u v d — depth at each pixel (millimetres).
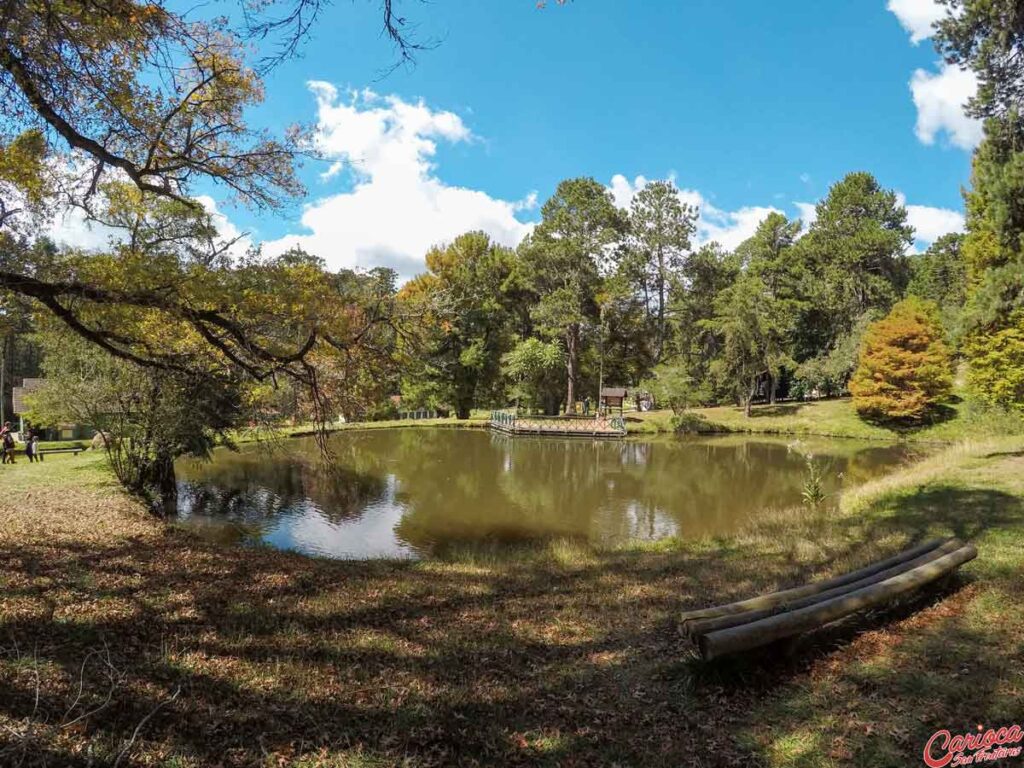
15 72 6629
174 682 4852
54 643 5469
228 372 11898
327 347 10828
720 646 4613
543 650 5828
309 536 14078
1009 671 4855
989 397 27625
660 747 4113
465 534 14562
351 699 4723
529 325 53031
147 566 8508
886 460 26797
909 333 35750
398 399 46469
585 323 46844
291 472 23172
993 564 7645
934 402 35656
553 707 4672
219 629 6168
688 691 4852
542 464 26594
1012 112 12867
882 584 5785
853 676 4926
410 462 26812
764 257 50312
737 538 11453
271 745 4062
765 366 42844
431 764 3908
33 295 7863
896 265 48906
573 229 46938
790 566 8812
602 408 44812
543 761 3961
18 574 7543
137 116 8344
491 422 42656
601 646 5918
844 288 47031
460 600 7508
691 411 42344
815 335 48719
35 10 6316
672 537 12711
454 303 12453
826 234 49281
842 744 4039
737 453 30406
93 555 8906
